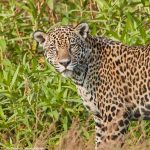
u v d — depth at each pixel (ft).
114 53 52.54
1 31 64.08
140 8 63.00
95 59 52.60
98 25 62.90
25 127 57.62
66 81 58.18
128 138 51.90
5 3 68.59
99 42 52.95
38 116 57.00
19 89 58.80
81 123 56.18
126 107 52.37
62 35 52.65
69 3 67.00
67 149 48.16
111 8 62.03
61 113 57.21
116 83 52.29
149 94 51.67
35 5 67.51
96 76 52.54
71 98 57.41
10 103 58.59
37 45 63.00
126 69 52.16
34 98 58.13
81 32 52.85
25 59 60.49
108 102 52.31
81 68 52.60
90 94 52.90
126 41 58.39
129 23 59.82
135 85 51.98
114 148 49.14
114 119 52.21
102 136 52.60
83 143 49.93
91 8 65.82
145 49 52.01
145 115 52.49
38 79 59.06
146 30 61.41
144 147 47.42
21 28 64.64
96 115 53.21
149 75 51.57
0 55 62.90
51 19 65.98
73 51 52.29
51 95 57.41
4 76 58.95
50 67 58.75
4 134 57.06
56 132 56.65
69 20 64.44
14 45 63.87
